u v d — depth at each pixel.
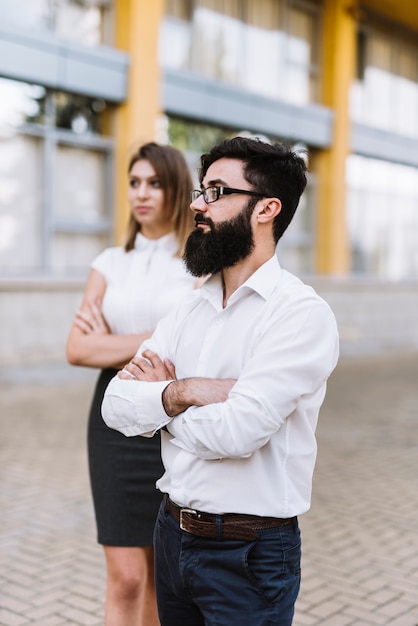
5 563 3.53
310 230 14.98
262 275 1.55
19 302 9.54
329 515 4.35
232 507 1.48
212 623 1.49
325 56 14.66
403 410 7.84
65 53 10.02
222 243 1.54
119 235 11.00
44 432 6.32
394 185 16.81
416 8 15.59
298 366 1.46
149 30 10.97
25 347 9.63
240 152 1.54
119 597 2.30
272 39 13.66
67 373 9.42
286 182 1.55
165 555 1.61
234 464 1.49
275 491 1.49
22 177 9.93
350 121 15.12
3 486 4.76
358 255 15.93
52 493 4.64
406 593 3.27
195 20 12.13
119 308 2.42
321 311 1.50
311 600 3.18
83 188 10.71
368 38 15.94
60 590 3.24
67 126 10.41
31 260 10.10
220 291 1.63
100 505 2.30
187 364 1.63
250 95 12.80
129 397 1.58
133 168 2.49
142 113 10.96
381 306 15.47
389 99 16.64
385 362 12.10
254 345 1.53
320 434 6.60
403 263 17.27
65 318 10.05
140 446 2.25
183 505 1.54
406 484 5.04
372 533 4.05
